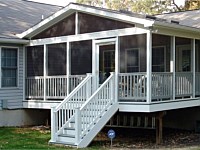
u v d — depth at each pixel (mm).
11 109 16203
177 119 16250
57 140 11695
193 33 14539
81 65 14758
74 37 14680
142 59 14539
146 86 12266
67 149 10664
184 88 14070
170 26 12586
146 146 11945
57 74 15719
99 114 11992
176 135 14555
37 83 16094
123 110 12641
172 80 13406
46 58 15766
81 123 11383
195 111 15633
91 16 14133
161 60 15719
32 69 16562
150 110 12125
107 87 12438
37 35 16078
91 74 13555
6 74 16188
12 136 13094
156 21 11992
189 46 16125
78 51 14828
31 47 16594
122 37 13500
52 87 15453
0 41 15664
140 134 14727
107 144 12156
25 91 16641
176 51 16516
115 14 13070
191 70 15078
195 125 15570
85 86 13016
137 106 12336
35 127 16109
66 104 12234
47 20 15125
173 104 13312
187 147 11734
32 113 17047
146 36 12742
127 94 12656
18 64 16578
